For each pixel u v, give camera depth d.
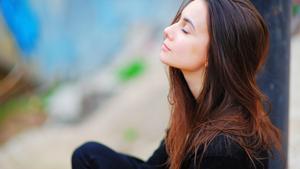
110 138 7.50
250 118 2.16
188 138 2.23
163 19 12.41
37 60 11.40
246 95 2.15
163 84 8.46
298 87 6.05
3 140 8.96
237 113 2.14
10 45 11.01
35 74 11.27
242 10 2.15
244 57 2.15
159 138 7.10
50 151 7.64
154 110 7.70
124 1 12.53
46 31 11.78
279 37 2.70
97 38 12.26
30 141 8.30
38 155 7.63
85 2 12.30
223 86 2.15
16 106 10.22
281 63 2.72
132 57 10.89
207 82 2.17
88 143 2.37
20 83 10.91
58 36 11.92
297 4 7.96
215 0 2.16
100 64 12.04
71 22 12.16
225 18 2.13
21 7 11.31
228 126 2.10
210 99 2.17
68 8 12.09
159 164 2.53
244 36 2.13
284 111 2.75
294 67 6.71
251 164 2.08
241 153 2.07
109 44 12.21
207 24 2.15
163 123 7.38
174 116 2.31
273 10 2.68
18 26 11.23
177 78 2.31
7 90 10.65
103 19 12.41
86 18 12.28
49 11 11.86
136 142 7.17
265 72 2.70
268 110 2.59
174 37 2.21
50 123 9.16
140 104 8.04
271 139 2.26
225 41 2.12
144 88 8.61
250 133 2.12
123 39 12.16
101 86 9.64
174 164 2.24
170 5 12.50
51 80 11.46
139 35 11.84
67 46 11.96
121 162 2.35
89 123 8.51
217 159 2.06
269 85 2.71
